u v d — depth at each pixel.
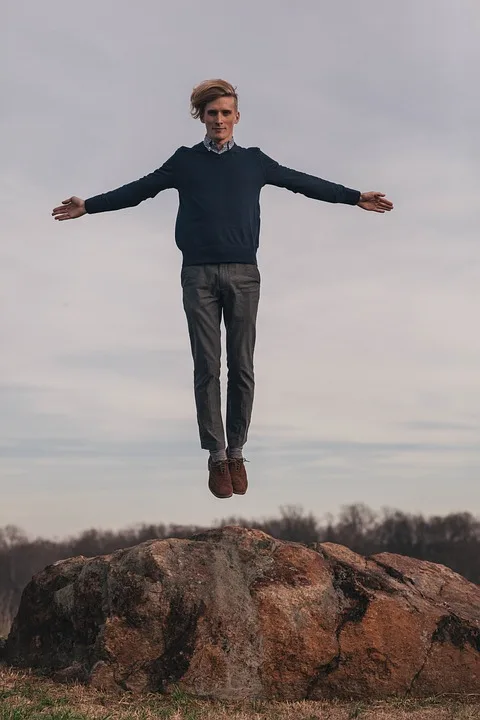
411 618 7.34
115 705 6.57
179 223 6.79
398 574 7.91
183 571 7.38
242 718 6.34
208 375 6.84
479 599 7.94
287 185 6.91
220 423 6.98
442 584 8.02
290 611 7.22
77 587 7.68
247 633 7.08
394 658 7.21
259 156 6.83
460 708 6.83
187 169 6.73
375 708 6.82
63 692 6.85
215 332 6.79
